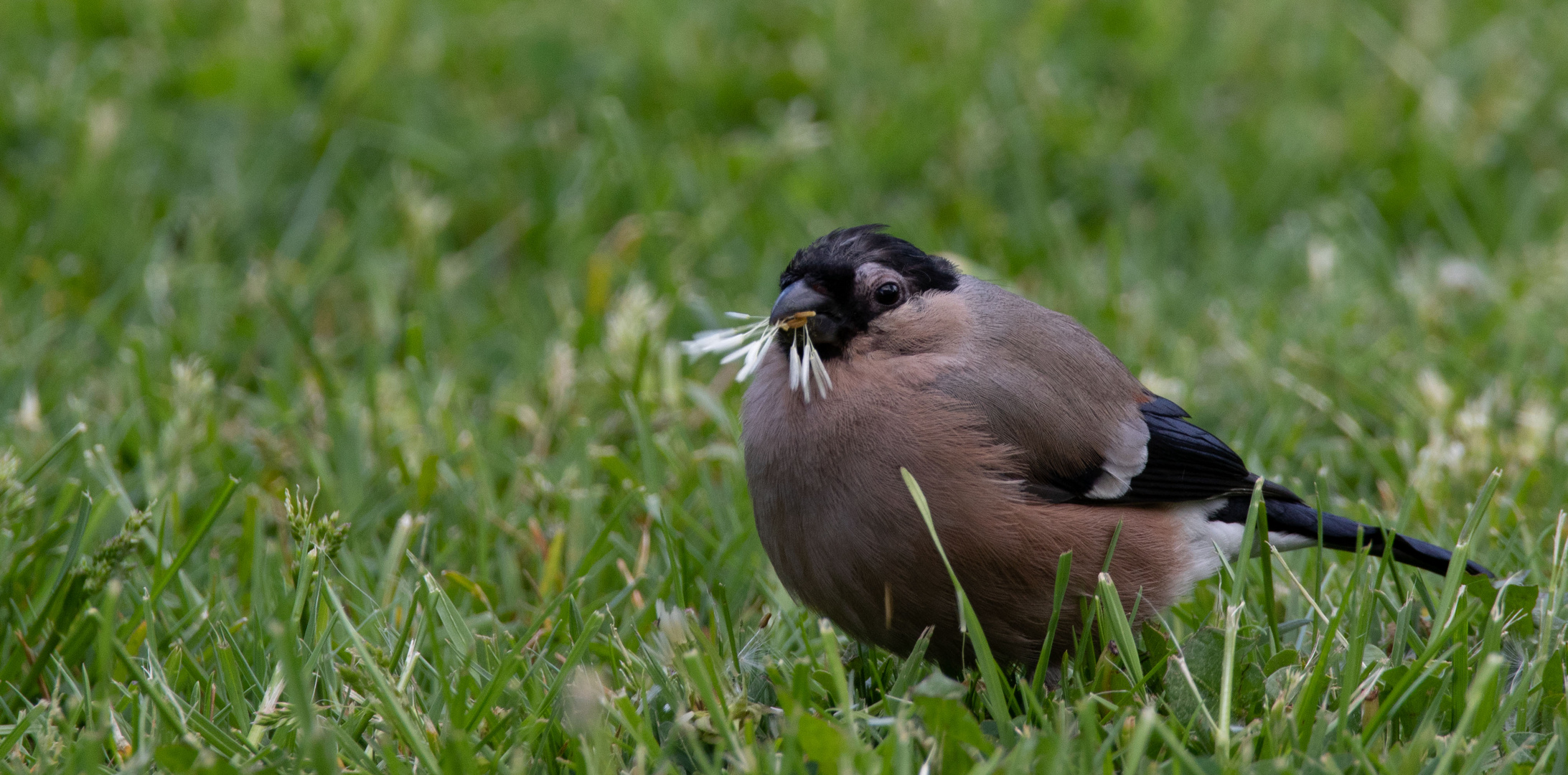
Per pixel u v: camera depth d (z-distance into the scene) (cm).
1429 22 1503
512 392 996
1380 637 664
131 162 1265
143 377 927
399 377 998
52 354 1020
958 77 1409
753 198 1274
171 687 620
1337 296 1121
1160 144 1358
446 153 1315
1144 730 503
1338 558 775
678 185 1277
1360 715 594
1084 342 711
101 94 1348
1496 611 620
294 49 1399
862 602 654
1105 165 1337
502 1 1569
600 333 1065
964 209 1259
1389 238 1291
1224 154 1354
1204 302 1141
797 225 1244
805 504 652
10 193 1246
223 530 816
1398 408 952
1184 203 1294
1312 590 712
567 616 683
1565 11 1543
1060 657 672
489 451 908
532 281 1202
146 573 732
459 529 820
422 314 1112
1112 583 604
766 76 1433
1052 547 643
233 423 946
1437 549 709
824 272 673
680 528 815
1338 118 1395
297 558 684
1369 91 1426
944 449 638
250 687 632
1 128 1298
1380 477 884
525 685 616
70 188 1195
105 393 969
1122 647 602
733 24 1540
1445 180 1298
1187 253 1272
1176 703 582
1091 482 672
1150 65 1476
